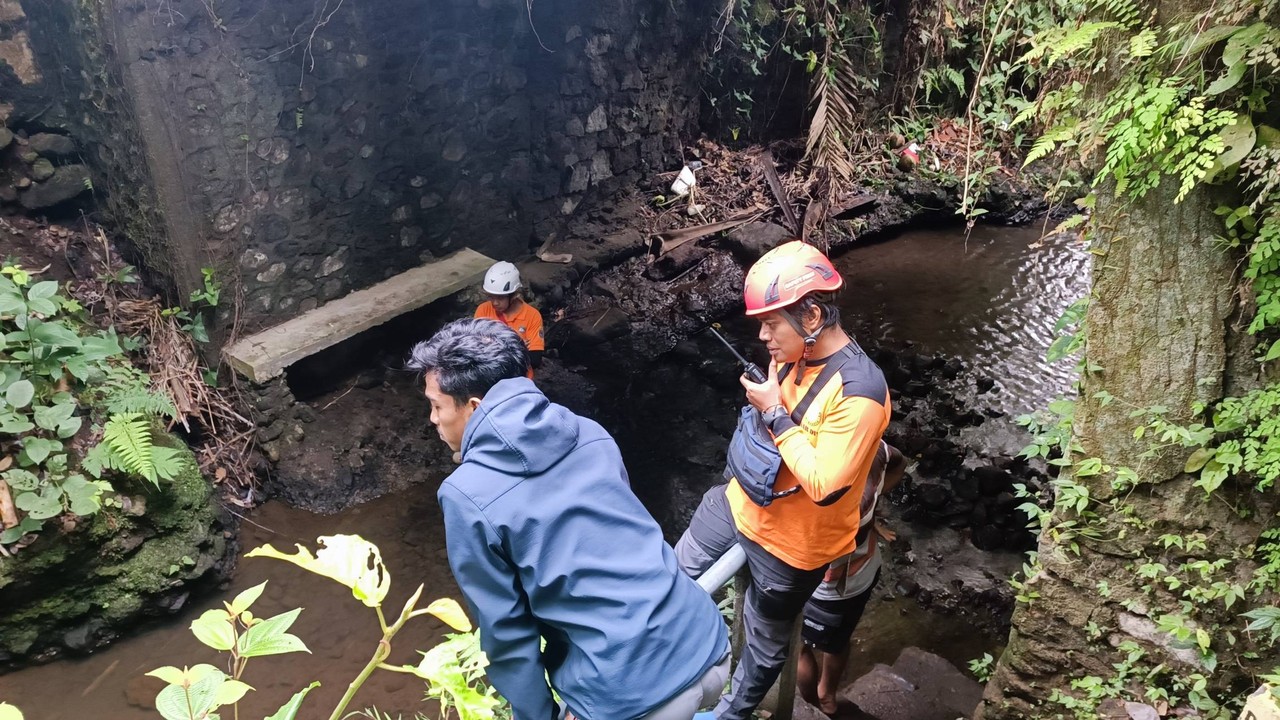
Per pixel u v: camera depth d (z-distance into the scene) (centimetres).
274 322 604
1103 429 283
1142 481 279
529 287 748
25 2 539
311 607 488
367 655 461
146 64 493
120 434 449
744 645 270
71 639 449
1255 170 221
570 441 173
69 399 453
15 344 456
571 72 741
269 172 569
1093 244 268
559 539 166
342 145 603
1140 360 268
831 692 376
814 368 242
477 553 164
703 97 878
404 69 620
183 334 569
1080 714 312
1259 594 269
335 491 567
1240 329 249
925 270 846
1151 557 287
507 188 739
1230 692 283
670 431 648
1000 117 913
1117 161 245
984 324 755
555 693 187
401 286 659
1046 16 691
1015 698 335
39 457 427
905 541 537
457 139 678
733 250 825
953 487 557
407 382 652
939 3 901
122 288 580
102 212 594
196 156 530
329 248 622
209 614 114
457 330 179
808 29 862
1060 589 308
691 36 828
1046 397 655
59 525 428
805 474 229
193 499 486
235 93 534
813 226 859
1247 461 252
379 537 545
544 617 172
